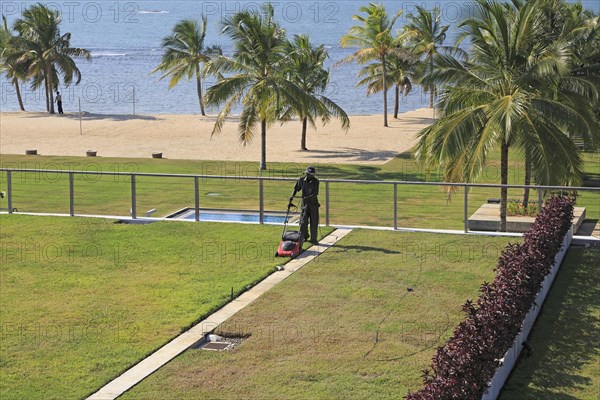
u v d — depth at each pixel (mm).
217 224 23766
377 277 18328
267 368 13602
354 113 80688
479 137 24312
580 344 14992
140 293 17516
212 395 12648
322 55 50594
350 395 12531
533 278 15289
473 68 25844
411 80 77750
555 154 24172
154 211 30328
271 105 41969
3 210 30922
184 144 54188
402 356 13930
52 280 18562
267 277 18547
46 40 78375
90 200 34000
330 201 33594
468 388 11156
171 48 74312
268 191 35875
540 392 13070
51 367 13727
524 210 28688
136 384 13078
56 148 52688
